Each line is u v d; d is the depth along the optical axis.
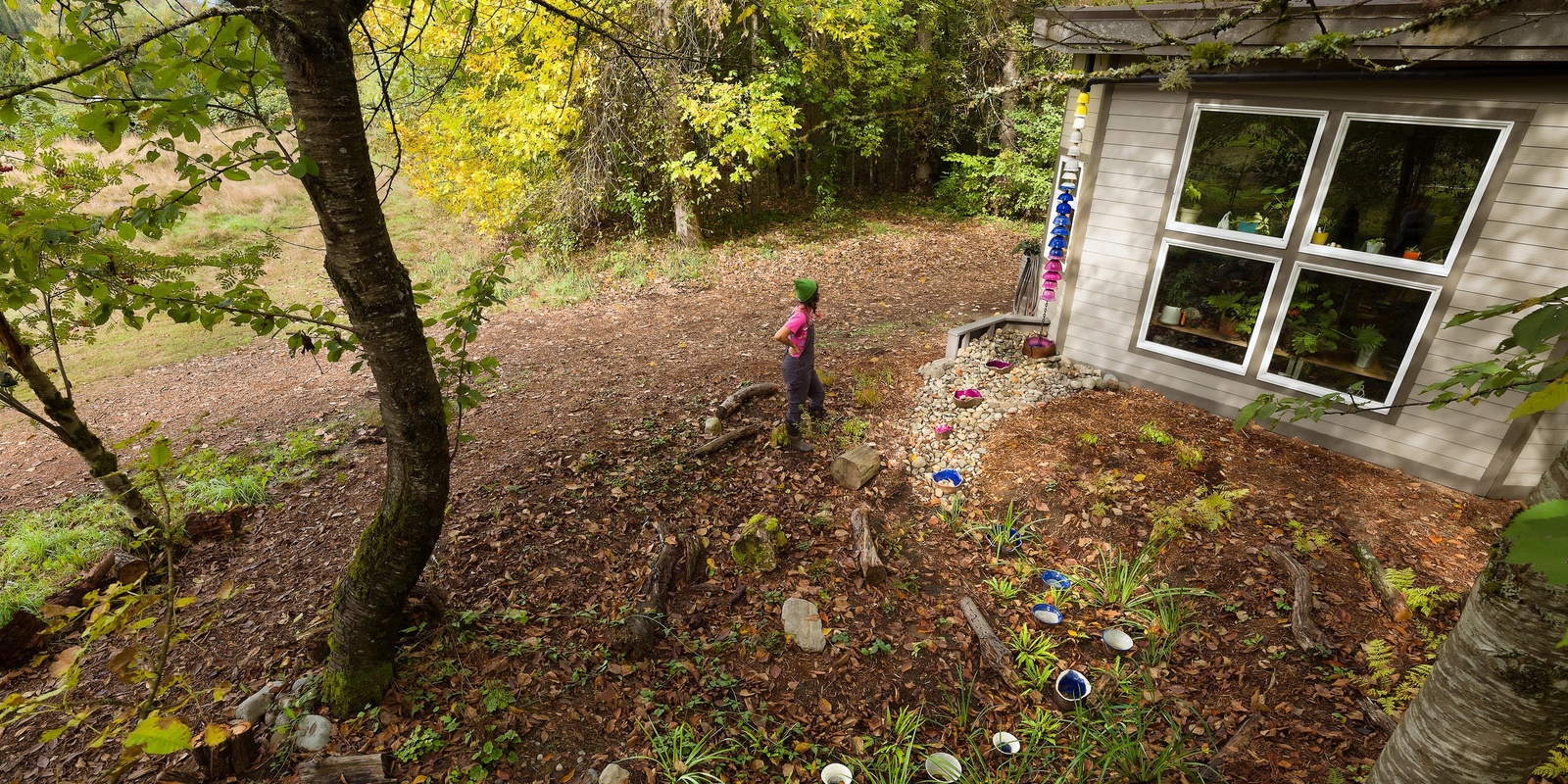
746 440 6.79
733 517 5.71
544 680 4.12
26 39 2.57
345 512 5.98
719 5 10.71
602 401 7.90
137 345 11.41
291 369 10.32
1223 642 4.39
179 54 2.60
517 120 10.40
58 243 2.87
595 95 11.91
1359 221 5.90
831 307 11.46
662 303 12.05
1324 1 5.15
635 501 5.84
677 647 4.45
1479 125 5.16
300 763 3.52
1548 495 1.51
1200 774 3.50
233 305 3.24
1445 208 5.46
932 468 6.32
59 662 2.35
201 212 16.59
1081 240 7.55
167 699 3.98
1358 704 3.84
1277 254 6.28
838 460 6.12
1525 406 1.17
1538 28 4.40
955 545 5.46
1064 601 4.84
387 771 3.52
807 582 5.04
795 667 4.35
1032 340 8.09
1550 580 0.69
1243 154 6.32
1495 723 1.61
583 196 13.08
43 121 2.71
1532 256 5.12
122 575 2.95
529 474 6.23
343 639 3.86
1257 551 5.01
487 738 3.75
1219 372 6.84
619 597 4.81
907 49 18.25
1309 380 6.36
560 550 5.25
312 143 2.93
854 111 16.55
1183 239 6.77
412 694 3.95
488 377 8.95
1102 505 5.53
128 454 7.57
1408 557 4.85
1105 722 3.87
